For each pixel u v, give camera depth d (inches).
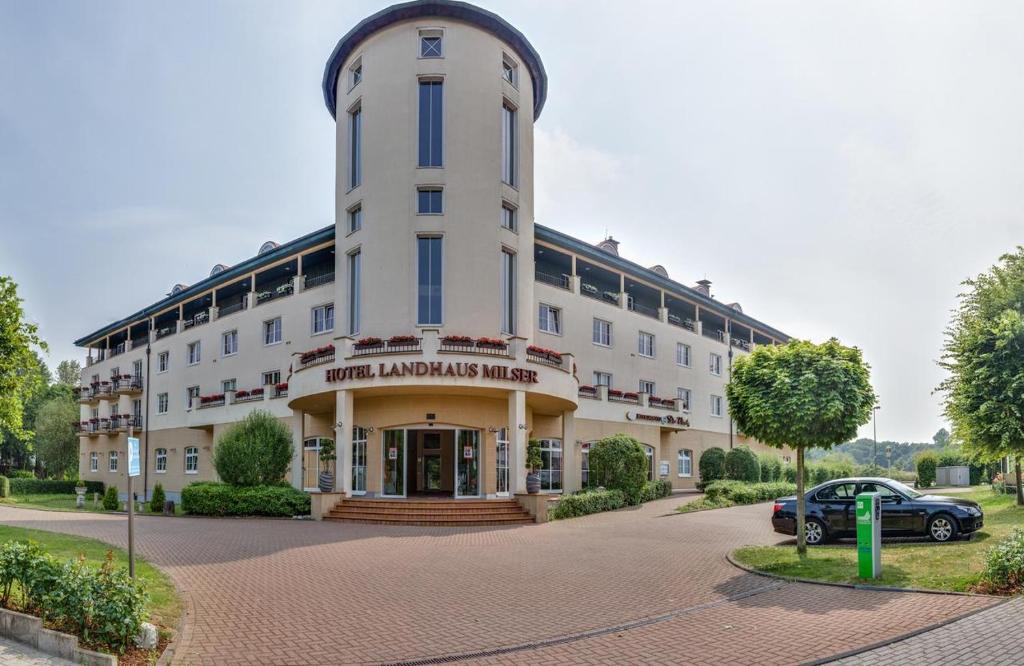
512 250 1065.5
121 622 298.8
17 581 340.8
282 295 1403.8
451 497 965.2
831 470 1876.2
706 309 1830.7
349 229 1079.6
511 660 302.8
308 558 564.4
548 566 528.1
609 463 1104.2
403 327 981.8
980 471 1802.4
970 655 286.5
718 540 674.2
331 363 966.4
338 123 1140.5
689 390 1711.4
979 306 772.6
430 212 1011.3
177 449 1654.8
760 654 303.4
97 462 2082.9
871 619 350.0
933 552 507.2
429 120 1034.1
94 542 632.4
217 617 371.6
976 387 673.0
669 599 414.0
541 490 1184.2
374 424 981.8
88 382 2282.2
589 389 1323.8
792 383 535.8
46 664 285.6
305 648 319.0
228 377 1508.4
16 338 672.4
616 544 649.0
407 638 335.3
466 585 457.1
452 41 1041.5
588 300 1400.1
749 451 1518.2
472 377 911.0
